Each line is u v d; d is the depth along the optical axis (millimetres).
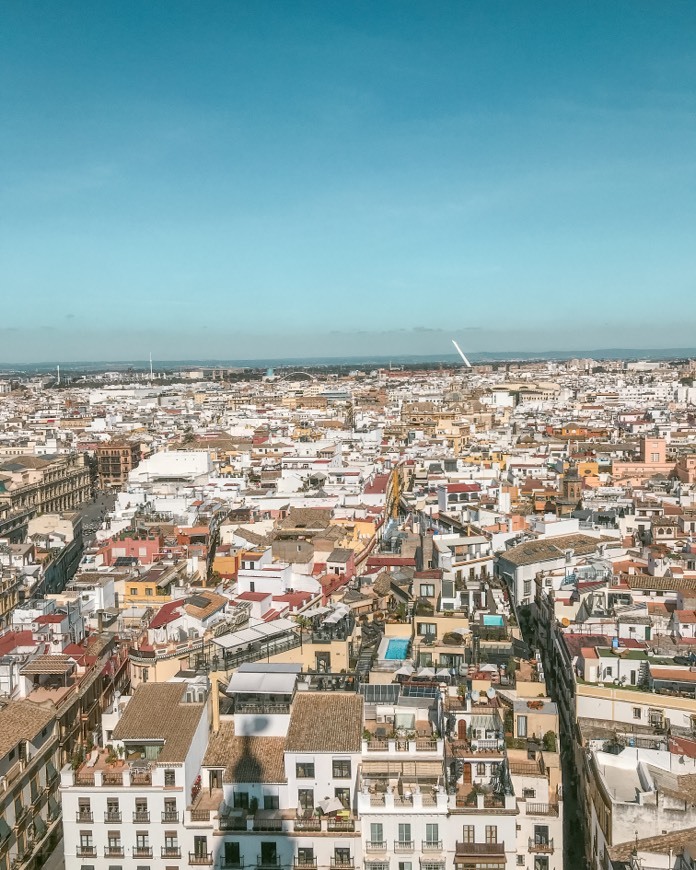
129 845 81000
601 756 82188
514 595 146750
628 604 123812
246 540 170500
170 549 168250
